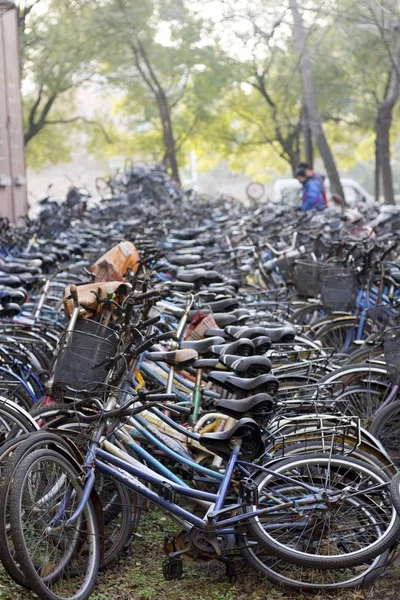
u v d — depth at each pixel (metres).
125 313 4.11
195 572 4.08
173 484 3.79
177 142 31.67
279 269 8.18
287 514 3.87
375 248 6.71
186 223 12.07
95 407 3.93
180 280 6.20
